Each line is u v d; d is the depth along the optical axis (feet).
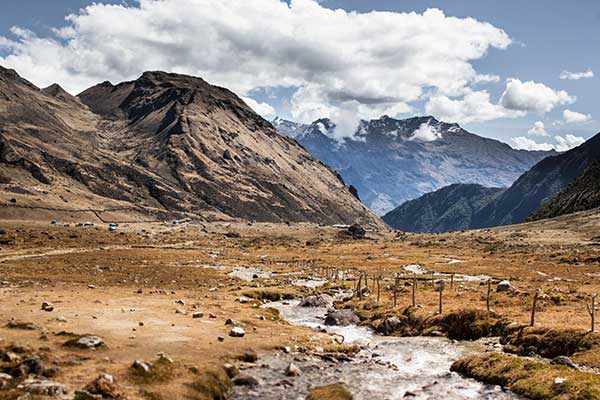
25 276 280.10
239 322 170.81
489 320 172.86
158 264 424.05
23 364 98.27
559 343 141.79
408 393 110.42
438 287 277.23
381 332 187.42
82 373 100.99
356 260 543.80
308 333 171.22
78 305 181.27
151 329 147.13
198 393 101.60
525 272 389.80
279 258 564.30
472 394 111.75
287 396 107.24
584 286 275.59
